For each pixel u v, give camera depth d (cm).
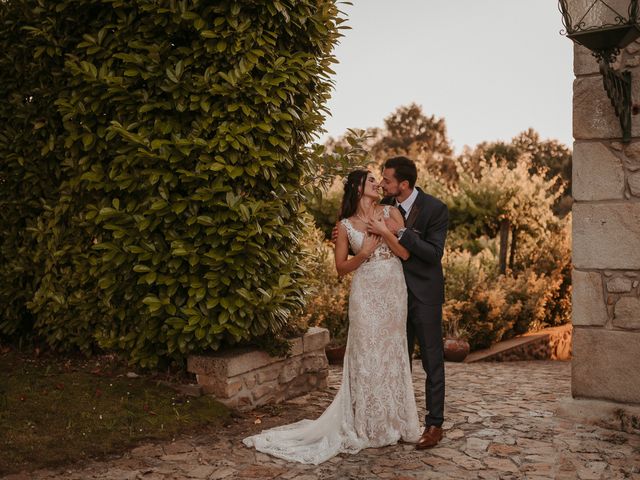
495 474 329
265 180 464
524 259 1176
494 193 1112
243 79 426
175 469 339
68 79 475
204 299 448
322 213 1079
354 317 384
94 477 323
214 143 425
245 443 379
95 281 495
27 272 529
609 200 410
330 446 373
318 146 498
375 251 385
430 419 381
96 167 464
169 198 443
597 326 418
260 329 457
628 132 400
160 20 430
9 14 501
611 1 353
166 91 434
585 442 379
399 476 329
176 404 429
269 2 431
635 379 405
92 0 457
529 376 610
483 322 863
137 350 467
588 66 413
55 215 502
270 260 458
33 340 556
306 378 517
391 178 392
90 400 417
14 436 353
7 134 521
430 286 388
